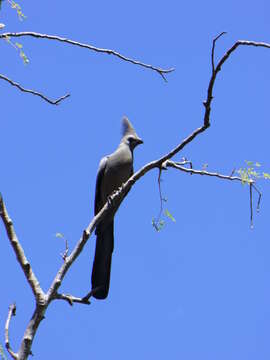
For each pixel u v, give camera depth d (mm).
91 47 9234
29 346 7750
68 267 8539
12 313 8016
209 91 8914
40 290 8164
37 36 8844
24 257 8227
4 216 8234
